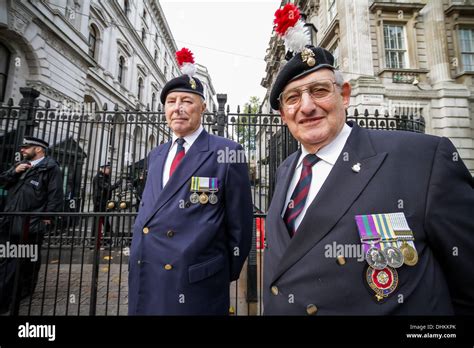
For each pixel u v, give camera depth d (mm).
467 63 10930
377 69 10352
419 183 962
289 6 1279
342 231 967
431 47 10586
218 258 1672
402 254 898
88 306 3141
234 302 3330
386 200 961
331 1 12875
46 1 10375
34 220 3240
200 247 1585
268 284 1146
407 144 1056
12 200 3357
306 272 979
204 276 1568
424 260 921
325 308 926
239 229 1833
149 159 2213
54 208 3420
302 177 1233
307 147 1242
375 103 9492
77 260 4902
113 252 5285
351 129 1191
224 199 1863
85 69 13078
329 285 937
